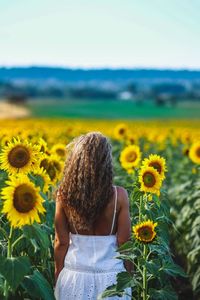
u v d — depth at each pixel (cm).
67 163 508
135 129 2870
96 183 495
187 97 11906
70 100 12031
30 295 516
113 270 506
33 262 616
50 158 670
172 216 1120
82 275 504
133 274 523
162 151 1773
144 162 637
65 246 513
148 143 1964
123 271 501
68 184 502
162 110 9688
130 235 511
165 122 4975
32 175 586
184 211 1023
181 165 1465
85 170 496
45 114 8444
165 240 681
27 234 457
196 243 916
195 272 889
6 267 459
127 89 13825
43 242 461
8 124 2923
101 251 506
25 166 549
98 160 496
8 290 480
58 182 690
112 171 505
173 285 975
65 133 1961
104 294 490
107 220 505
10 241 479
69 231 515
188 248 1005
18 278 456
